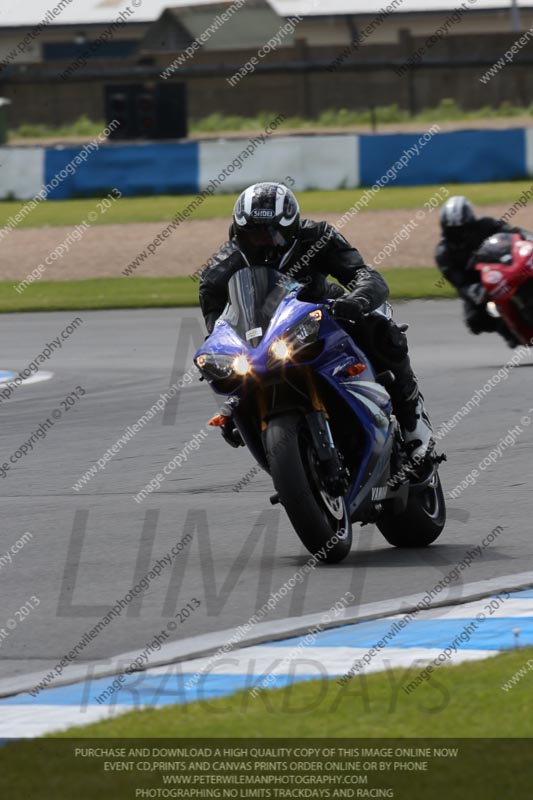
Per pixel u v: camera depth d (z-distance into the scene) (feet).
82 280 237.86
